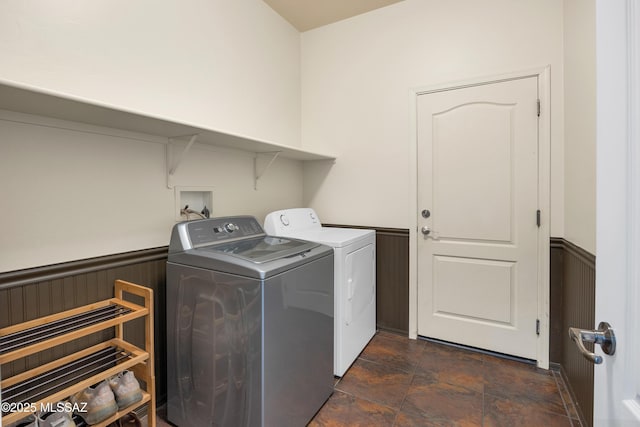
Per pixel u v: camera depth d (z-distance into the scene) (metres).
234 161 2.21
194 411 1.47
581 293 1.60
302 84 2.92
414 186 2.43
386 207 2.56
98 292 1.43
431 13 2.34
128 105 1.52
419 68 2.40
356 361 2.12
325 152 2.82
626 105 0.56
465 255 2.28
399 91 2.48
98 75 1.40
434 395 1.76
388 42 2.52
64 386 1.32
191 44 1.84
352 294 2.05
